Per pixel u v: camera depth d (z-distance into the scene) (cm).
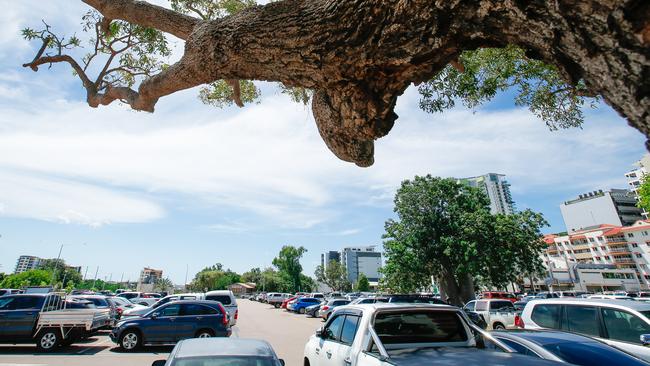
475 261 2189
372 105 256
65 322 1010
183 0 709
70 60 512
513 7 166
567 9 150
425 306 423
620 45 140
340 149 301
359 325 411
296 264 7669
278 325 1945
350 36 232
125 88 457
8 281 5416
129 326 1040
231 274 10756
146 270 11825
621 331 521
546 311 639
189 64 323
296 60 259
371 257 14688
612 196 8869
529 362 266
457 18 191
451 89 660
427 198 2431
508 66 661
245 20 279
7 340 987
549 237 8962
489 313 1450
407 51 214
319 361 500
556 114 691
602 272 6731
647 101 136
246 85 877
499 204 11025
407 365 275
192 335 1055
